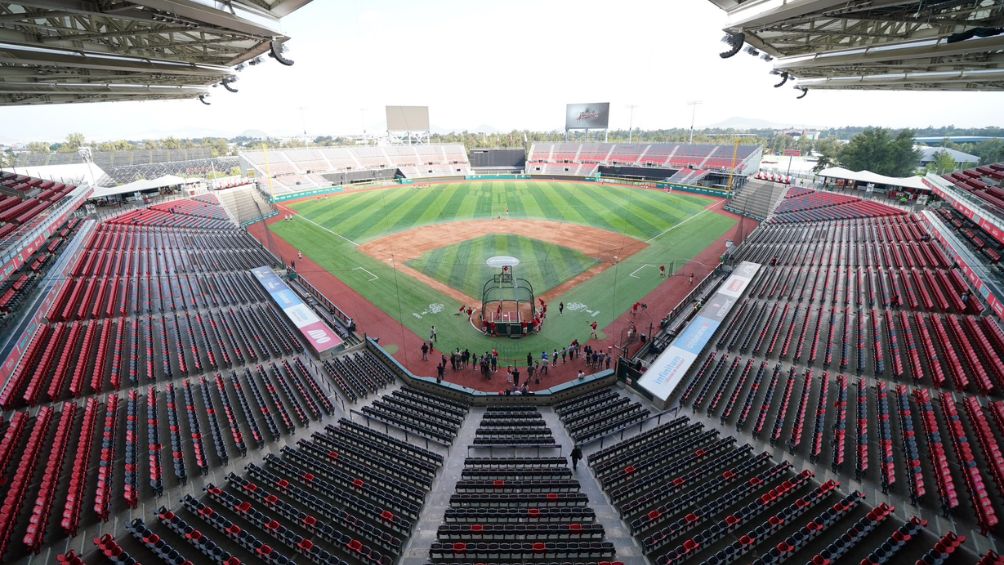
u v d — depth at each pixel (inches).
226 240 1840.6
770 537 523.5
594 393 888.9
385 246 1812.3
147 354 941.8
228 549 521.0
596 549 518.6
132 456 661.3
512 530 540.1
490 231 2025.1
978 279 940.0
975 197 1253.1
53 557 502.0
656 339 1057.5
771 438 703.7
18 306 976.9
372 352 1051.3
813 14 571.8
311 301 1284.4
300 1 606.2
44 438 674.2
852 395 774.5
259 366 939.3
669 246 1780.3
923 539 505.4
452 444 749.3
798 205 2207.2
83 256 1418.6
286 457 689.0
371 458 684.1
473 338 1106.1
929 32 629.9
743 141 6043.3
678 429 733.3
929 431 664.4
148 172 4143.7
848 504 558.6
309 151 3607.3
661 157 3550.7
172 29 565.6
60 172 3046.3
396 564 521.3
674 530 537.3
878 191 2324.1
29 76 759.1
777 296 1203.2
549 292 1353.3
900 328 958.4
